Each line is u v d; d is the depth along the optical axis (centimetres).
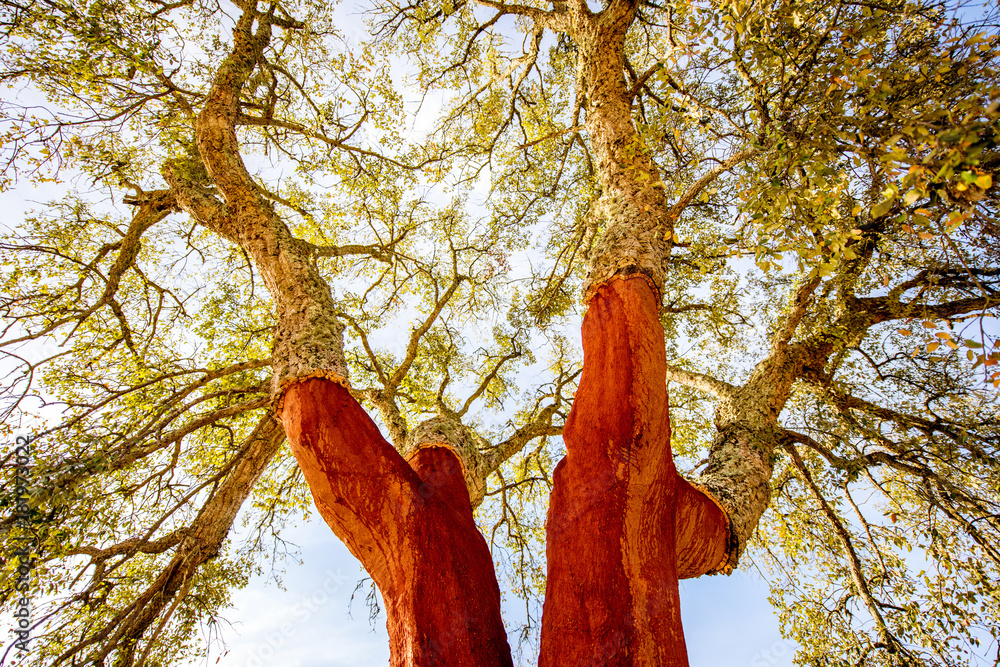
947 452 626
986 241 407
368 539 358
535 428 670
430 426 486
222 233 543
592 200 918
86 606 555
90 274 737
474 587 345
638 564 325
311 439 359
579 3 681
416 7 910
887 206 283
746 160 425
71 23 591
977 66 321
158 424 591
